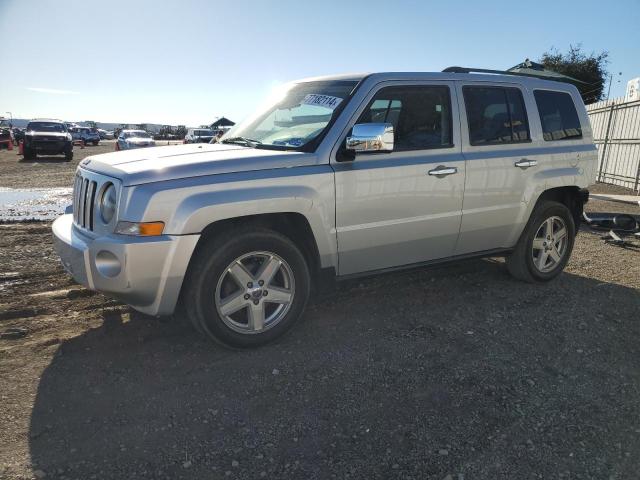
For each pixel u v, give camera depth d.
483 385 3.32
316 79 4.68
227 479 2.46
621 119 15.39
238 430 2.83
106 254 3.32
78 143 47.38
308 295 3.90
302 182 3.70
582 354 3.78
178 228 3.30
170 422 2.88
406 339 3.95
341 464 2.58
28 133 24.11
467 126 4.59
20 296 4.72
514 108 4.98
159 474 2.48
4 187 13.00
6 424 2.83
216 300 3.53
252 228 3.63
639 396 3.25
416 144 4.30
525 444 2.75
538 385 3.34
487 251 4.95
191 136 33.31
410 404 3.10
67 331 4.02
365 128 3.66
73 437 2.73
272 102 4.88
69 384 3.25
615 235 7.41
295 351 3.74
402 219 4.21
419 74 4.40
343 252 4.02
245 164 3.59
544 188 5.05
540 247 5.26
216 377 3.37
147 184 3.30
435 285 5.20
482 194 4.63
